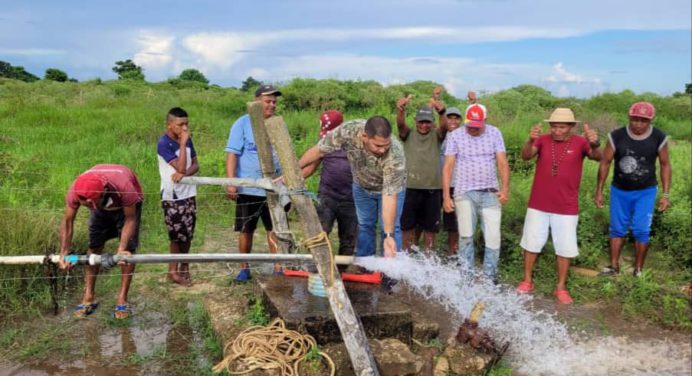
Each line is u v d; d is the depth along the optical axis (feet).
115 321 16.53
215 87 117.60
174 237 19.27
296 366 13.33
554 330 17.72
